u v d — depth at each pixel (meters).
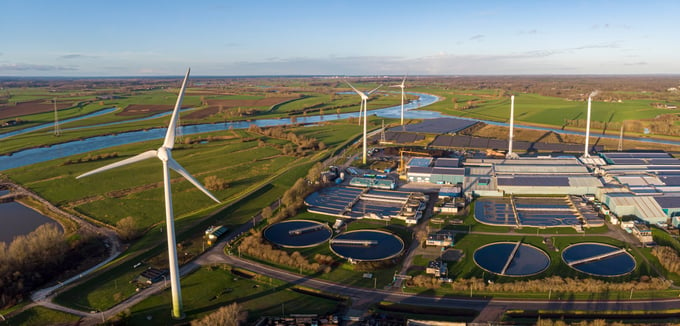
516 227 128.25
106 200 153.50
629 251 112.44
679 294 92.94
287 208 141.75
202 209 145.00
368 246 118.31
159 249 116.69
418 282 98.44
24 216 141.38
